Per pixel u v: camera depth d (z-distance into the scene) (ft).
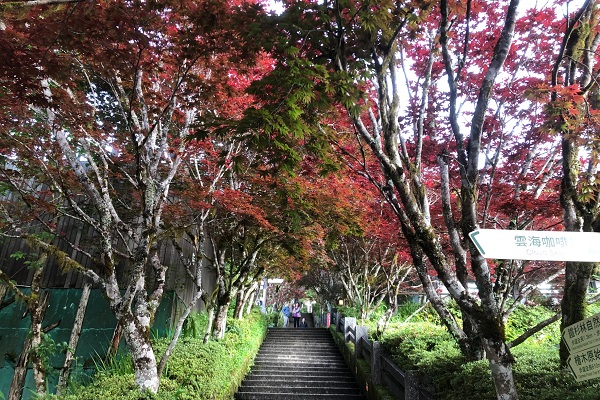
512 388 9.29
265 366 36.96
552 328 33.09
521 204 16.43
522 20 17.49
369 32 13.17
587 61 14.89
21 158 20.93
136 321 16.24
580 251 7.55
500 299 17.65
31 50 13.10
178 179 25.98
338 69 13.06
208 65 17.46
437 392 15.40
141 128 19.77
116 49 14.57
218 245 30.53
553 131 13.16
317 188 22.18
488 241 7.52
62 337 27.27
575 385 11.43
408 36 16.49
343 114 19.27
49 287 29.09
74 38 13.55
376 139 13.19
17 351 26.78
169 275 30.32
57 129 17.83
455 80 12.34
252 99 19.89
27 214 20.75
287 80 10.70
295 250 27.37
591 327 7.17
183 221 26.27
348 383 31.63
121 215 28.66
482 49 18.61
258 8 13.60
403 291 52.29
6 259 29.55
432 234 11.73
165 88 21.26
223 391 21.11
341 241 39.42
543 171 19.31
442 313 16.74
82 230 29.32
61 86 17.19
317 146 13.47
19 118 19.12
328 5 13.12
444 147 17.98
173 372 18.54
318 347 45.32
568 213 14.08
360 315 43.42
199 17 14.20
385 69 13.29
